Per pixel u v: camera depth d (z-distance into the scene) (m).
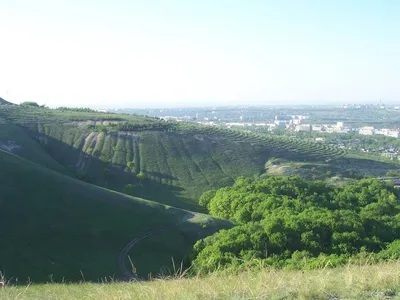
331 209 65.00
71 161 112.94
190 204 94.12
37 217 49.28
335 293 10.59
